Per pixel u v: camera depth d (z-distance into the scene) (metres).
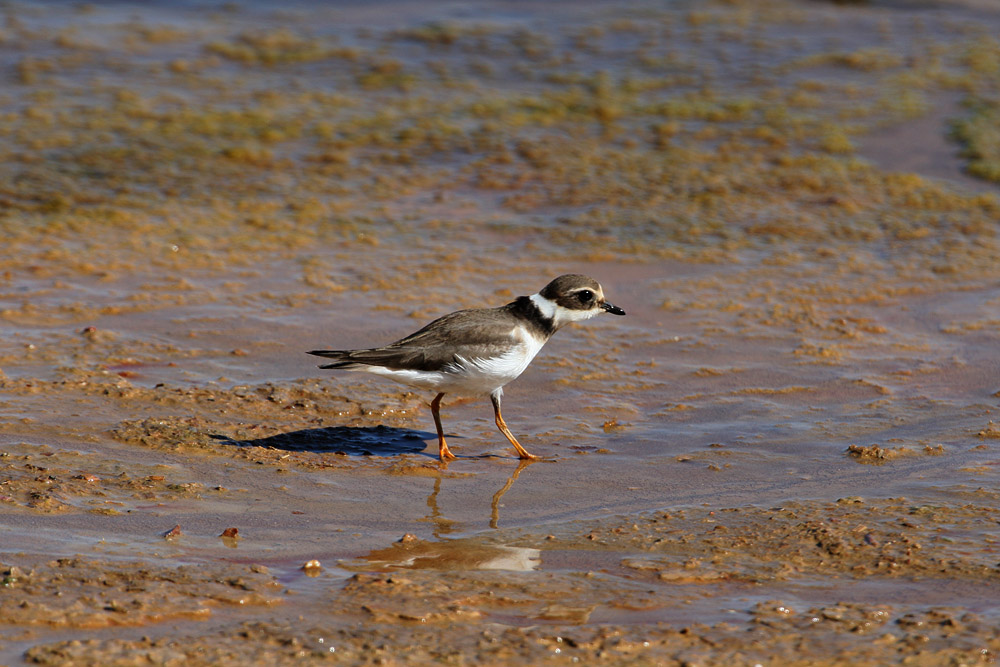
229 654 6.79
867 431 11.46
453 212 18.48
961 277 16.25
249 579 7.82
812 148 20.97
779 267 16.58
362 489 9.95
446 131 21.58
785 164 20.34
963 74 24.30
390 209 18.50
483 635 7.14
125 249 16.41
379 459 10.72
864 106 22.73
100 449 10.41
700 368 13.35
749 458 10.80
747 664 6.84
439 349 10.73
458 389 10.98
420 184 19.50
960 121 21.92
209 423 11.22
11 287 14.82
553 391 12.73
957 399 12.29
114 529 8.71
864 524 8.98
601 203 18.80
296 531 8.92
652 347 13.99
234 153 20.22
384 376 10.85
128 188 18.64
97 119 21.20
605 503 9.72
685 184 19.55
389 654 6.86
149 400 11.70
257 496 9.63
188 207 18.09
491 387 11.05
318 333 13.98
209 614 7.34
